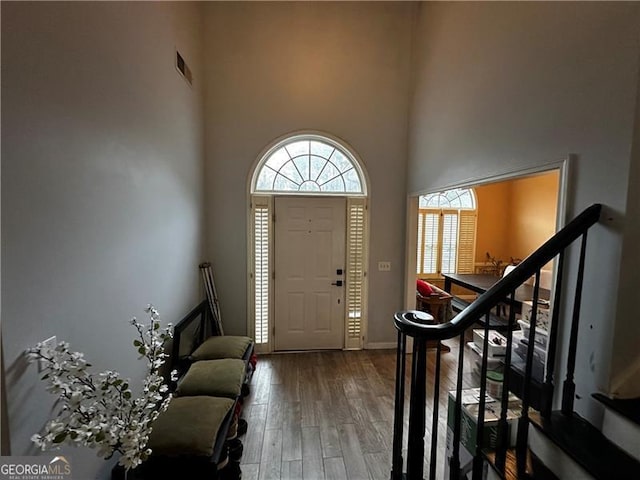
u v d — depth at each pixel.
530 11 1.87
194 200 3.30
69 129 1.37
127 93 1.88
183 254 2.96
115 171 1.75
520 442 1.38
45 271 1.24
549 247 1.34
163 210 2.46
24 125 1.13
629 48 1.31
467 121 2.61
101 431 1.10
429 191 3.36
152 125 2.24
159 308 2.39
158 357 1.50
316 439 2.38
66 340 1.35
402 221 4.03
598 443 1.30
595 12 1.45
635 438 1.23
